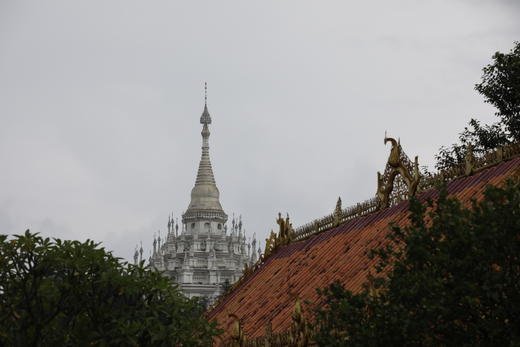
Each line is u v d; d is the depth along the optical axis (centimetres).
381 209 11831
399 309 6431
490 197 6556
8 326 9875
